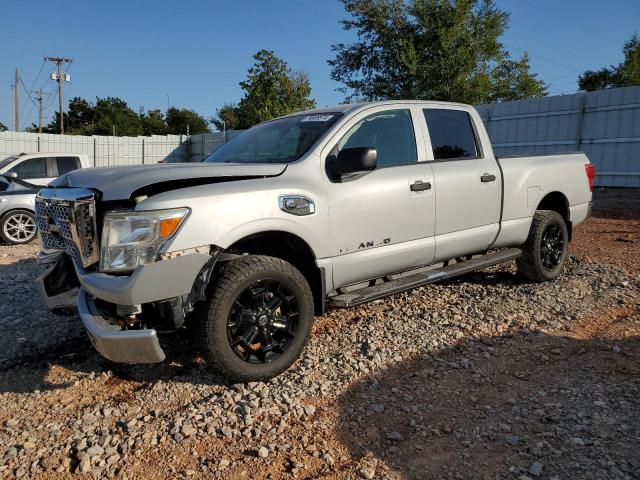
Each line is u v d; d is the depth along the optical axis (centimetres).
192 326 361
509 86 3212
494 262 530
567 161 616
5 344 452
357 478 276
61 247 390
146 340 319
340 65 3203
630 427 312
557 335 456
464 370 393
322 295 406
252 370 364
